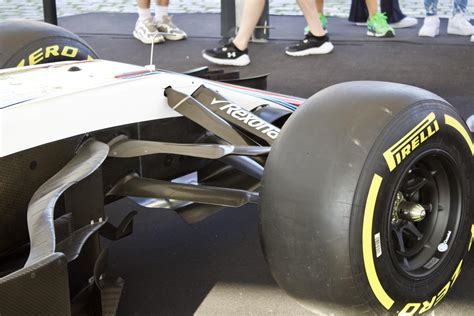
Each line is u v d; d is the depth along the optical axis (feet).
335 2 28.89
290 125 6.08
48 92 6.98
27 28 9.52
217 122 7.65
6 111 6.49
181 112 7.72
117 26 23.18
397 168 5.87
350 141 5.77
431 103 6.29
